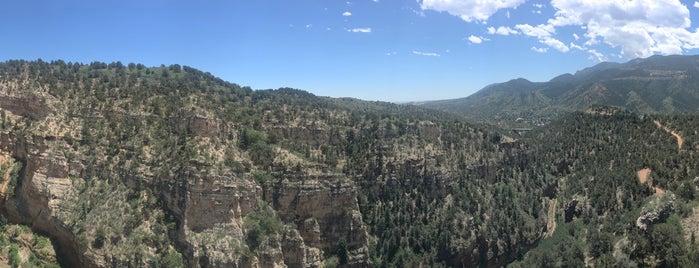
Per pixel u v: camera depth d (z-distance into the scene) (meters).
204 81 182.75
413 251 144.88
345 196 132.62
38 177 117.56
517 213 164.50
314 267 122.81
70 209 113.06
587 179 179.38
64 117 127.94
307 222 126.81
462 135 189.12
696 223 123.94
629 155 177.25
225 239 109.44
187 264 106.44
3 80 140.62
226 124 135.50
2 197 122.62
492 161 183.62
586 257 138.88
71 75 149.75
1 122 131.25
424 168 164.12
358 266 131.88
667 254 116.38
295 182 128.00
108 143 124.62
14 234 116.12
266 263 113.19
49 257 111.50
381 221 145.75
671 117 196.50
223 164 117.75
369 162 154.88
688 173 147.50
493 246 152.88
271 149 135.50
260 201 122.12
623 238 135.00
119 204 113.06
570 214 167.38
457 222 153.25
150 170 118.25
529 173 189.50
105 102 134.25
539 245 157.25
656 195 142.88
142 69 183.38
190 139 123.38
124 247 105.88
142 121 130.25
